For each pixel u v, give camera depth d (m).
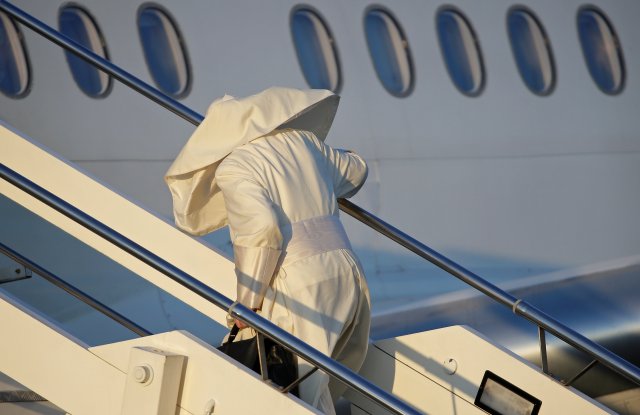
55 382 9.76
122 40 23.08
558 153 29.75
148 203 21.80
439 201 26.66
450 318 22.52
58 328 9.93
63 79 21.73
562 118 30.38
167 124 22.81
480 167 27.86
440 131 27.59
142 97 22.69
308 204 10.34
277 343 9.20
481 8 30.38
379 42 28.12
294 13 26.38
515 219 27.97
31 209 12.30
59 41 12.41
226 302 9.16
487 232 27.25
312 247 10.15
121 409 9.39
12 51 21.41
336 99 11.11
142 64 23.17
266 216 9.54
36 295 18.94
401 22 28.44
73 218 9.34
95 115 21.80
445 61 28.77
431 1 29.47
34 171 12.38
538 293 24.44
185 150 10.59
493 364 11.32
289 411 9.05
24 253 19.17
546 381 11.09
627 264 26.17
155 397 9.06
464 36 29.77
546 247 28.30
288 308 9.98
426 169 26.80
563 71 31.33
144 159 22.08
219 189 11.15
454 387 11.46
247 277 9.71
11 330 9.90
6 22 21.47
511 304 11.05
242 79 24.55
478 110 28.67
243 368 9.23
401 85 27.86
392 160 26.31
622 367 10.48
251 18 25.45
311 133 11.10
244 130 10.45
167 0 24.22
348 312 10.19
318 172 10.62
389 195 25.84
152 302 20.28
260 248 9.68
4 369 9.87
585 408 11.02
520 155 28.89
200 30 24.39
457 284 25.12
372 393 8.76
